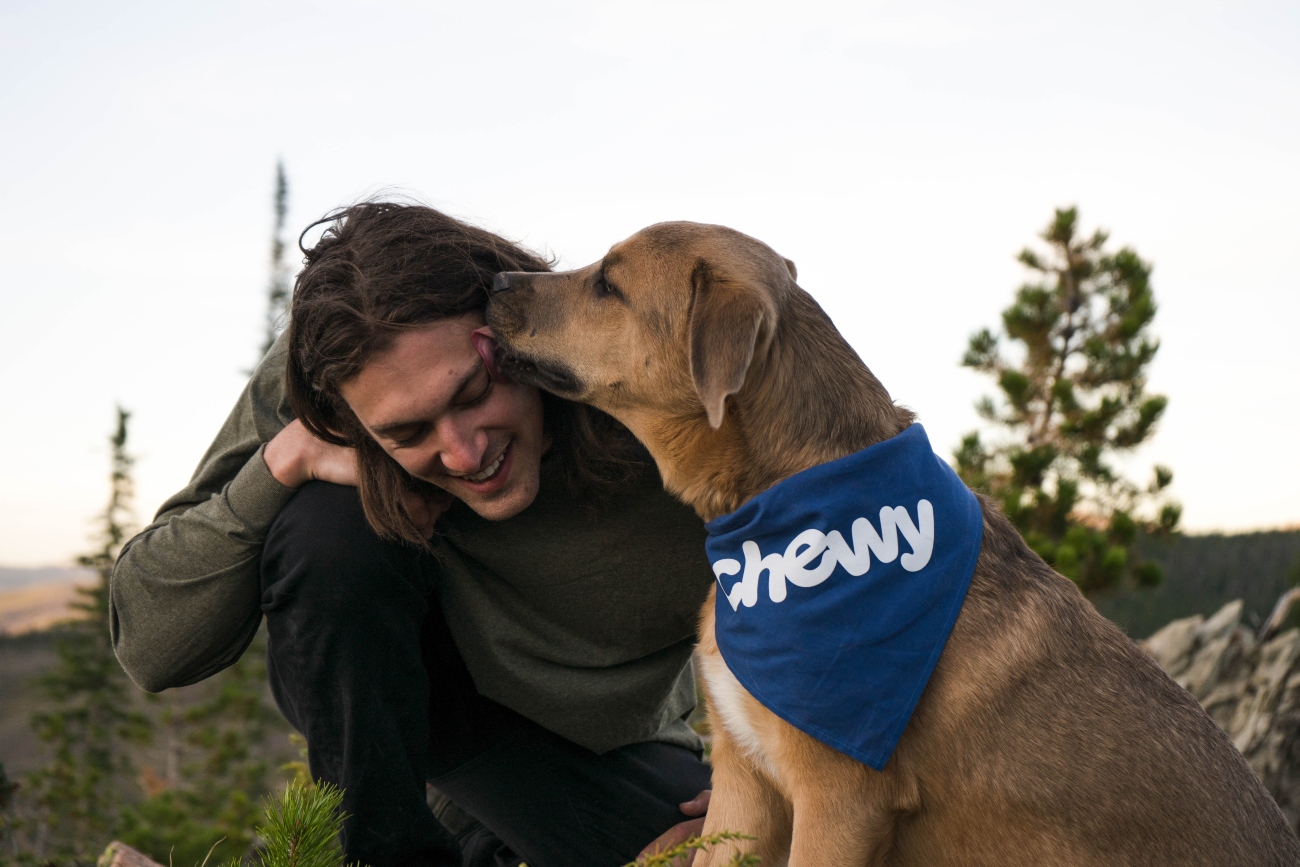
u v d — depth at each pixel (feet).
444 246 8.42
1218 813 7.93
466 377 7.89
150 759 69.97
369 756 8.59
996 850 8.00
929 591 7.86
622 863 10.16
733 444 8.61
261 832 5.99
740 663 8.21
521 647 9.49
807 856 7.92
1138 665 8.48
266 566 8.78
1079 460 33.47
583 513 9.19
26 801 39.04
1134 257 37.99
